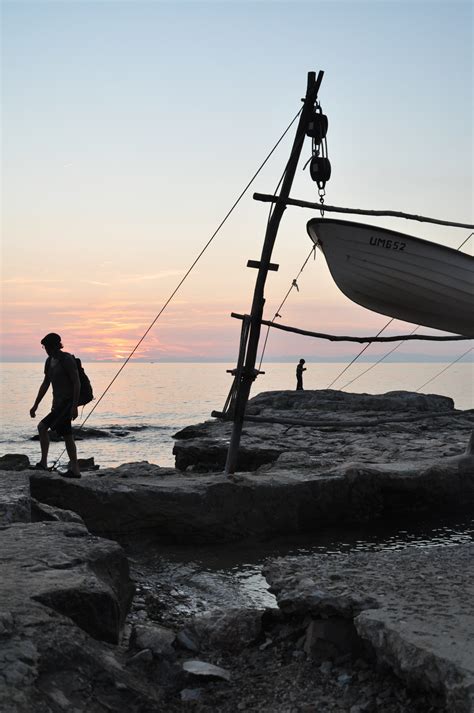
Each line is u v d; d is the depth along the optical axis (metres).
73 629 4.26
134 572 7.57
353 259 10.45
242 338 10.95
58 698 3.65
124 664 4.43
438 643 4.08
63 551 5.59
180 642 5.00
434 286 10.73
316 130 10.06
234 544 9.16
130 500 9.13
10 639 3.93
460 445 14.63
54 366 9.83
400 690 4.16
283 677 4.52
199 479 10.09
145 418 45.91
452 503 11.06
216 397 81.00
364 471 10.45
